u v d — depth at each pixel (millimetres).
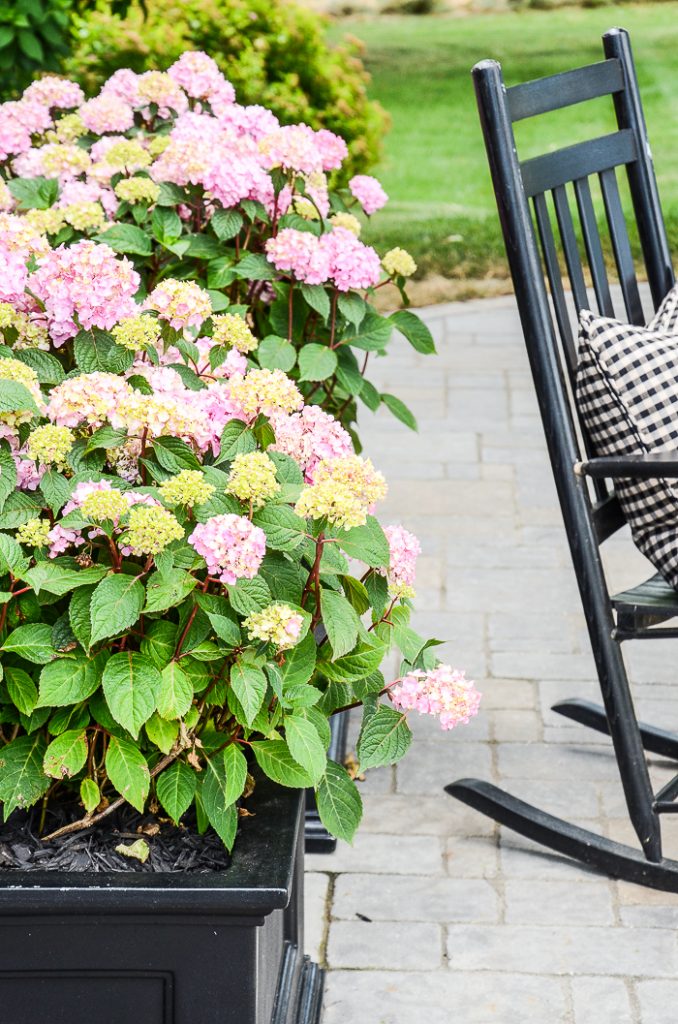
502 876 2326
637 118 2498
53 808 1709
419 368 5340
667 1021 1960
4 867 1575
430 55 10227
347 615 1592
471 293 6590
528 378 5203
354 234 2580
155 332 1735
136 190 2316
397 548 1786
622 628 2205
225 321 1896
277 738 1619
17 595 1613
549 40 10320
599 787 2588
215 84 2736
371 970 2080
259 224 2502
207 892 1470
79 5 5293
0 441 1651
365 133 6789
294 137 2396
